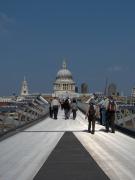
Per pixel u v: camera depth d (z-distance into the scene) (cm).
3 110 2717
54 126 3831
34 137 2666
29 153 1883
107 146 2148
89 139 2531
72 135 2828
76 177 1312
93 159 1686
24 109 3819
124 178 1296
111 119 3052
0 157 1762
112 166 1519
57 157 1747
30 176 1334
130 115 3025
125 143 2297
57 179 1280
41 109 5994
